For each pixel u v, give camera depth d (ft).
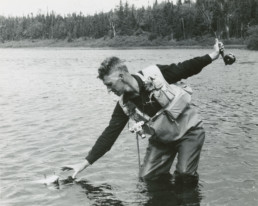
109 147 17.28
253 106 37.37
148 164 17.80
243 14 271.08
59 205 15.40
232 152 21.88
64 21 520.01
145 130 16.70
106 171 19.15
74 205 15.39
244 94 46.09
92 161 17.49
